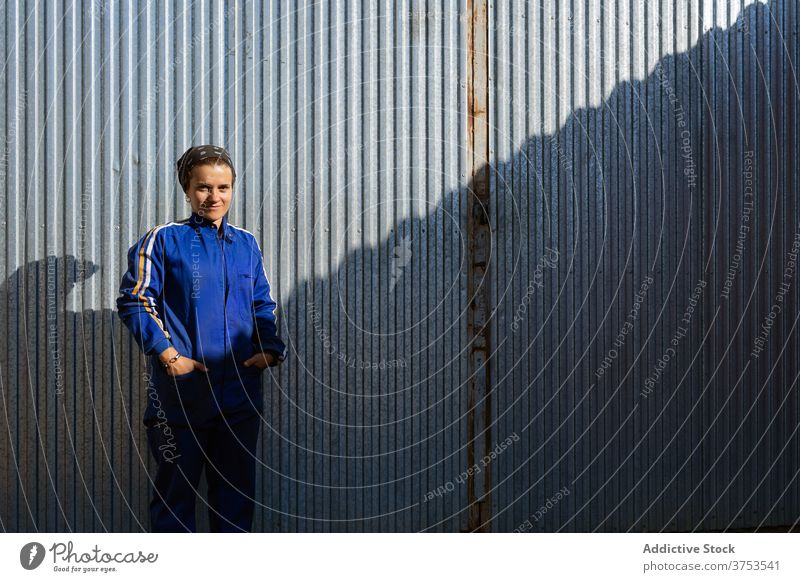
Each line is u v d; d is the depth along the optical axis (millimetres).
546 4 3445
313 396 3334
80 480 3236
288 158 3289
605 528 3535
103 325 3230
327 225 3316
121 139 3213
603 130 3496
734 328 3625
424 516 3414
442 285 3391
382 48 3334
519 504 3473
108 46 3205
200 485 3287
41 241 3193
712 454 3623
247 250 2982
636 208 3525
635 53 3521
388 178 3344
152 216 3227
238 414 2920
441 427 3416
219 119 3248
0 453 3199
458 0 3381
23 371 3199
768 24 3652
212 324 2863
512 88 3422
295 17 3287
